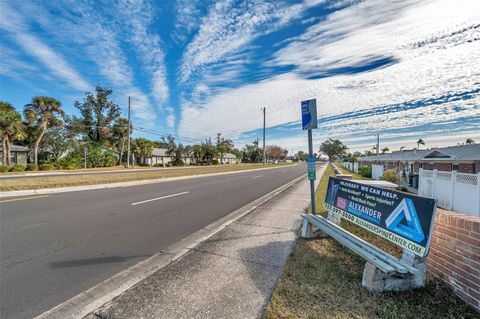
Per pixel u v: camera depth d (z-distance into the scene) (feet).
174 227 18.15
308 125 16.60
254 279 10.20
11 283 9.96
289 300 8.63
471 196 24.86
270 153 321.32
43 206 24.66
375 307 8.30
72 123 134.31
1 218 19.93
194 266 11.51
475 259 8.31
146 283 9.96
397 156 104.53
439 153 72.02
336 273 10.65
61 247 13.88
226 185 46.57
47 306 8.48
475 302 8.22
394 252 13.24
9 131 83.20
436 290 9.39
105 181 45.27
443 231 10.04
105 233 16.49
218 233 16.52
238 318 7.75
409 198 9.98
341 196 15.24
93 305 8.50
